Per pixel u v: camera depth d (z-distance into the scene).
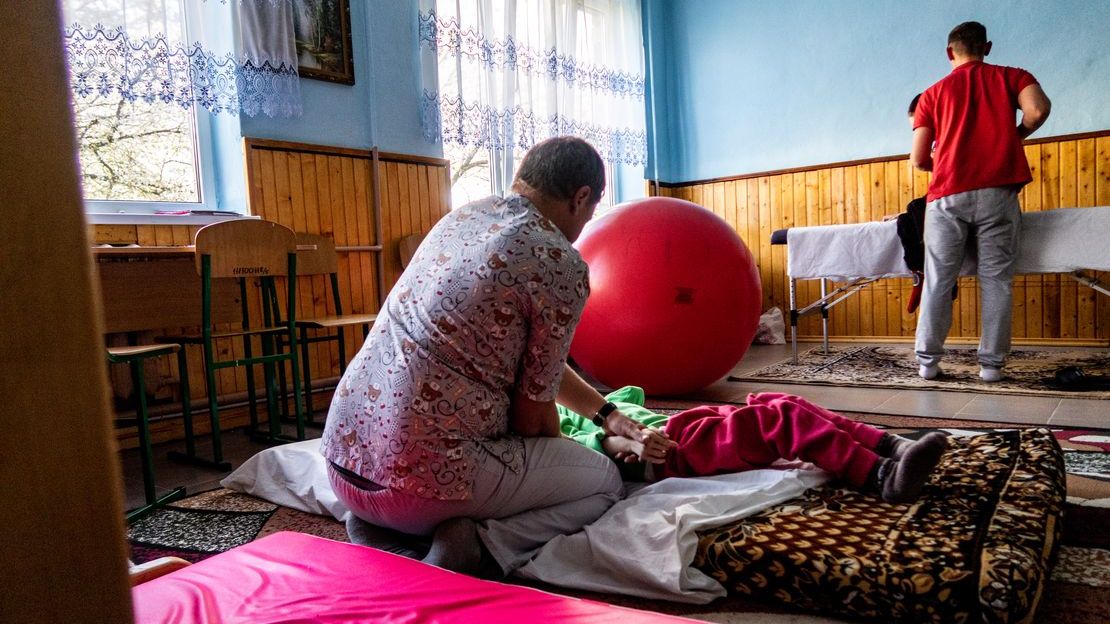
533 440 1.41
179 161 3.19
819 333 5.37
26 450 0.24
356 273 3.72
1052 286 4.54
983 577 1.07
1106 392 2.87
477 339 1.27
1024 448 1.69
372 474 1.30
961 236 3.24
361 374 1.34
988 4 4.71
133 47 2.76
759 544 1.27
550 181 1.37
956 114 3.19
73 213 0.25
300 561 1.05
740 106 5.68
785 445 1.59
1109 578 1.25
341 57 3.60
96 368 0.26
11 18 0.23
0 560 0.24
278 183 3.32
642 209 3.11
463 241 1.31
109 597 0.27
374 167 3.75
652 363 3.03
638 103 5.54
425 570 1.00
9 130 0.23
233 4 3.10
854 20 5.17
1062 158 4.52
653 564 1.28
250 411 2.90
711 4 5.74
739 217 5.73
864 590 1.14
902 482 1.41
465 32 4.11
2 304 0.23
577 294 1.31
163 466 2.48
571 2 4.89
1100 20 4.38
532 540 1.42
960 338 4.83
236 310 3.17
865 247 3.68
